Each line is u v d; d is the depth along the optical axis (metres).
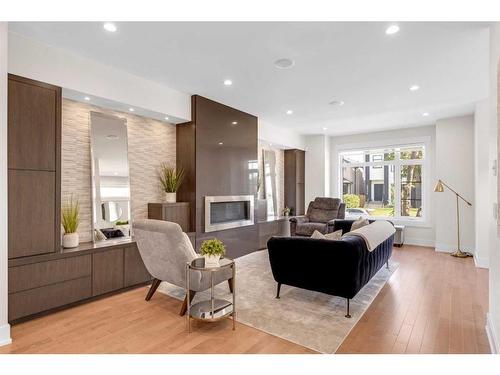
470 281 3.81
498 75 1.86
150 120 4.32
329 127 6.54
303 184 7.48
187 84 3.95
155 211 4.11
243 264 4.66
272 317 2.72
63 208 3.36
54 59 2.91
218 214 4.82
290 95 4.39
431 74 3.55
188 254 2.75
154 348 2.20
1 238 2.23
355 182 7.41
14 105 2.61
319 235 3.17
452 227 5.60
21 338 2.34
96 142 3.64
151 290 3.16
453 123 5.62
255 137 5.57
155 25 2.52
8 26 2.52
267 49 2.93
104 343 2.27
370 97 4.45
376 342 2.29
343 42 2.78
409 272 4.21
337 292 2.77
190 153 4.44
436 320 2.68
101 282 3.18
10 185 2.58
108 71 3.36
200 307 2.72
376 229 3.35
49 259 2.78
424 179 6.39
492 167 2.37
